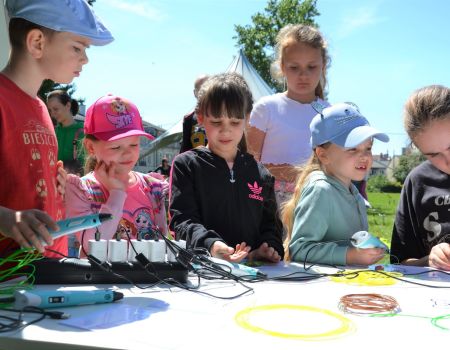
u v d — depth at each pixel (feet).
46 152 5.98
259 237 7.27
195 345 2.73
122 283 4.44
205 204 7.05
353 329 3.10
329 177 7.11
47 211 5.90
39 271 4.23
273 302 3.81
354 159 7.02
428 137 6.35
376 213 45.19
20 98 5.73
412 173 7.72
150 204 7.80
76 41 5.65
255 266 5.92
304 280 4.92
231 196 7.13
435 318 3.41
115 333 2.93
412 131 6.53
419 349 2.75
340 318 3.34
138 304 3.69
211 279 4.80
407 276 5.25
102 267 4.38
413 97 6.60
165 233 7.81
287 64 10.60
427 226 7.33
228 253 5.66
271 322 3.21
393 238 7.75
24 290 3.67
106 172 7.30
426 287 4.63
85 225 4.18
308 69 10.46
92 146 7.46
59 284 4.27
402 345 2.82
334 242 6.39
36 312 3.31
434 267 5.90
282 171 10.14
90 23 5.69
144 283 4.49
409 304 3.84
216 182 7.09
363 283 4.76
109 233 6.59
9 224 3.97
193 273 5.01
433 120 6.24
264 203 7.52
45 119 6.16
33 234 3.93
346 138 6.97
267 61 77.61
